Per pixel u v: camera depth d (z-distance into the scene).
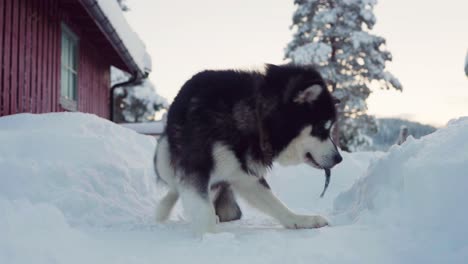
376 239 2.78
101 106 14.25
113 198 4.46
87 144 4.93
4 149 4.43
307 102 3.96
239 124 3.69
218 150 3.62
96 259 2.49
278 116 3.89
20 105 7.45
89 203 4.04
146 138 6.56
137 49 13.05
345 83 27.33
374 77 27.75
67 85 10.41
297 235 3.22
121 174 4.76
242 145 3.71
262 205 4.03
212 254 2.69
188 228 3.78
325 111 4.07
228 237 2.98
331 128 4.22
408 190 3.13
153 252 2.79
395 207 3.13
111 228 3.69
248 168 3.80
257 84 3.83
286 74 3.95
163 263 2.52
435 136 3.48
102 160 4.79
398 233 2.80
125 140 5.87
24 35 7.62
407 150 3.58
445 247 2.53
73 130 5.37
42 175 4.15
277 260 2.51
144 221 4.08
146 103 31.73
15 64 7.25
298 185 7.06
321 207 6.12
